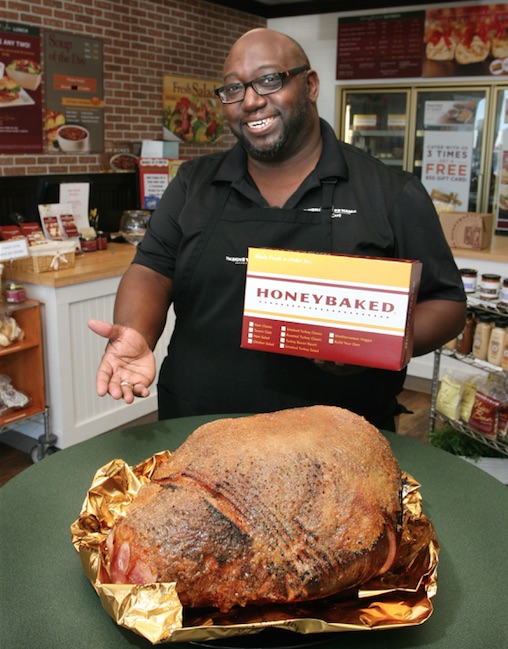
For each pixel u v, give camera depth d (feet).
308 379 5.02
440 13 18.48
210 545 2.77
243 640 2.78
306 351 4.04
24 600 3.01
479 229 12.62
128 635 2.81
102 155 15.83
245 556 2.77
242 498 2.86
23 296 10.04
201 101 18.93
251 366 5.12
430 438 10.29
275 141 4.72
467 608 2.99
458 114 18.98
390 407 5.27
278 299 4.06
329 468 2.98
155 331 5.15
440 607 3.00
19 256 9.92
